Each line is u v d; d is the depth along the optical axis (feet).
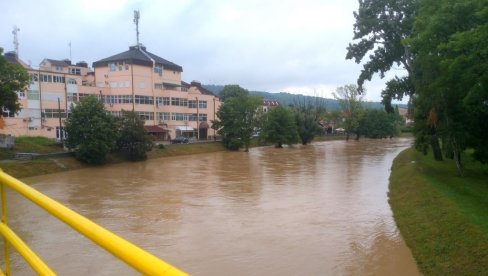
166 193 83.87
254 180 101.65
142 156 150.71
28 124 160.15
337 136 321.11
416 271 41.27
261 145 241.55
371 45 124.16
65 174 114.62
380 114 321.11
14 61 178.19
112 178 106.52
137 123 149.28
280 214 65.16
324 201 75.10
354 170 121.08
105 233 5.31
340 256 45.78
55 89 170.50
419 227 52.42
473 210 51.88
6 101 113.60
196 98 233.96
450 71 64.08
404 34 115.96
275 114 229.04
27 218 60.03
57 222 57.98
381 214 65.05
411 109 105.70
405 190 77.00
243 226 58.13
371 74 127.44
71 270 41.47
